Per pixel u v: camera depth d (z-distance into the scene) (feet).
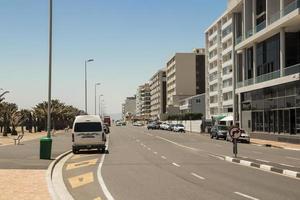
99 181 57.26
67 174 65.92
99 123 114.73
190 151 118.32
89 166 78.07
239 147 143.13
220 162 85.51
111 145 148.87
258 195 44.93
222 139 199.82
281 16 178.70
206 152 114.32
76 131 113.60
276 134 186.91
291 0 182.39
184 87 595.06
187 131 359.25
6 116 259.80
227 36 376.48
